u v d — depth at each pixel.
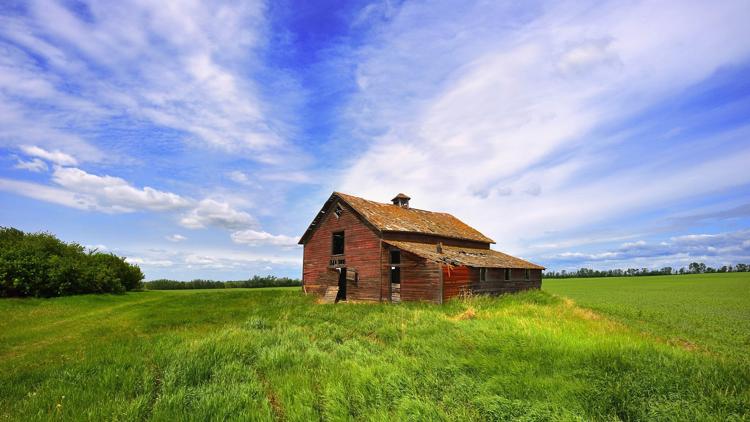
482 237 40.00
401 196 38.19
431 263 25.09
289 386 8.82
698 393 7.74
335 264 31.91
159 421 7.14
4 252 28.80
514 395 7.93
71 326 18.66
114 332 17.09
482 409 7.46
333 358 11.20
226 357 11.18
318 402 8.05
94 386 9.03
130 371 10.05
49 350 13.22
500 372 9.20
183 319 20.94
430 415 7.08
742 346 13.95
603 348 10.15
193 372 9.88
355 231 30.42
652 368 8.77
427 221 35.88
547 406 7.25
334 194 31.94
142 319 21.02
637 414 7.16
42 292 29.70
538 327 13.90
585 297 38.50
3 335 16.17
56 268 30.62
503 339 11.96
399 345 12.77
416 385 8.59
